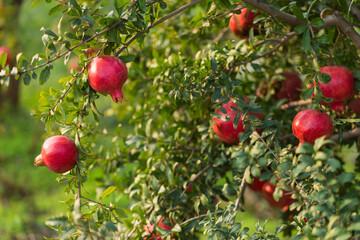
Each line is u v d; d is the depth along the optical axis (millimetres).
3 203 6188
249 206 3832
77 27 1979
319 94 1952
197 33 3092
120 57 2070
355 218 1488
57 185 6816
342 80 2197
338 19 2201
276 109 3008
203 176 2732
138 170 3109
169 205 2549
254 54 2445
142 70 3252
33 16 7156
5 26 6852
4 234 5277
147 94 3230
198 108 2668
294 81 3096
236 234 1928
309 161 1537
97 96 2061
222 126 2336
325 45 2611
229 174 4875
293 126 2031
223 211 2154
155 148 2920
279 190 1787
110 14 1916
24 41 6906
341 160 2867
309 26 1999
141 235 2275
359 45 2256
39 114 2021
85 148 2010
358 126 2406
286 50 3037
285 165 1678
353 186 2588
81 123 2014
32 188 6719
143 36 2049
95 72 1928
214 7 2334
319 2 2475
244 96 2809
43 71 1979
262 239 1878
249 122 2088
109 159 3107
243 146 2346
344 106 2445
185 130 3018
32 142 8000
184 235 2410
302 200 1829
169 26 3309
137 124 3277
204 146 2682
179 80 2273
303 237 1728
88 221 1875
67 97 2045
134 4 1918
